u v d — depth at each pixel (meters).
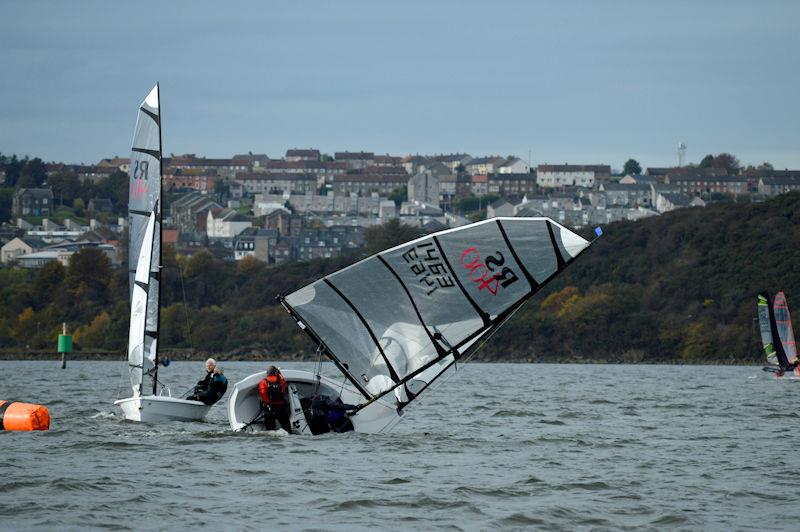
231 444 88.38
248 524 60.69
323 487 70.75
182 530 59.22
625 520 62.91
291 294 90.31
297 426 93.19
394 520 62.12
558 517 63.38
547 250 85.88
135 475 74.12
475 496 68.69
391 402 93.25
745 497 69.56
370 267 88.62
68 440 91.00
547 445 94.25
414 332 90.19
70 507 63.94
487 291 88.06
